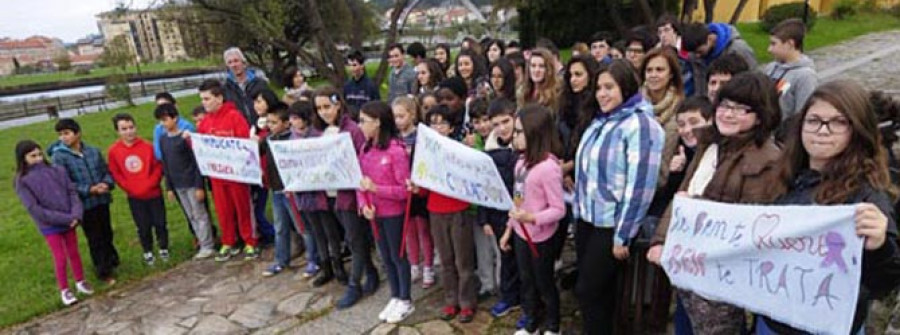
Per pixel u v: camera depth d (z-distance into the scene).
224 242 5.45
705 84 4.32
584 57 3.43
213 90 5.10
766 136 2.17
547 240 3.20
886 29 18.64
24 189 4.45
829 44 15.80
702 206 2.21
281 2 10.18
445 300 4.13
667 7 16.34
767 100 2.13
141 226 5.34
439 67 5.83
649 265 3.24
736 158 2.21
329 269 4.67
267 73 22.58
